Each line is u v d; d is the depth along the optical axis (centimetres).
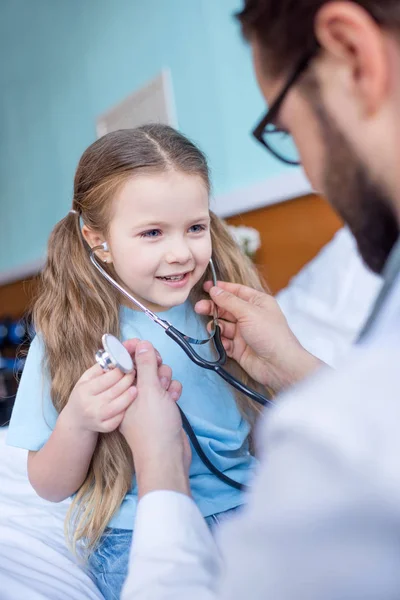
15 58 364
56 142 338
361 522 31
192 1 237
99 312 98
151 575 50
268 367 96
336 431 32
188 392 98
